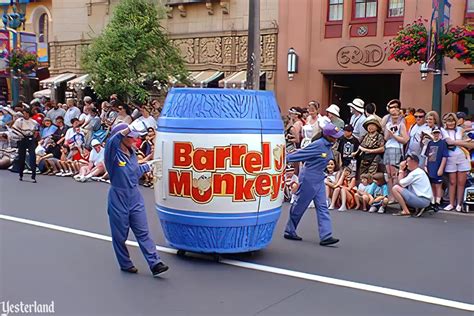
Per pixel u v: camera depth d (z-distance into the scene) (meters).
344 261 6.21
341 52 15.34
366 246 6.93
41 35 23.58
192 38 17.89
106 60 15.30
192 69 18.02
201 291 5.12
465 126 10.05
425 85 13.98
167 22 18.39
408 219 8.68
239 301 4.86
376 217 8.83
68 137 13.77
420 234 7.64
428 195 8.83
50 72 21.50
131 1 15.78
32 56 18.97
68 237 7.15
